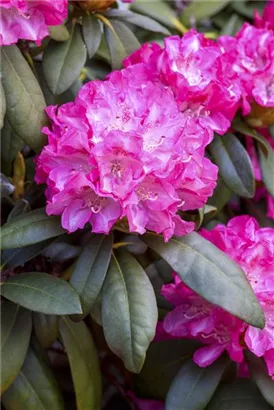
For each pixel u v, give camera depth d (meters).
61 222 0.72
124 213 0.71
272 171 0.85
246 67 0.86
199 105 0.80
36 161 0.78
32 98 0.77
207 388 0.79
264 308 0.76
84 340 0.81
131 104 0.74
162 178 0.71
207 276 0.73
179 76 0.79
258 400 0.81
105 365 0.90
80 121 0.72
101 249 0.75
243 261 0.77
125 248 0.79
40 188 0.82
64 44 0.82
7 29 0.75
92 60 0.94
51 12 0.76
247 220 0.81
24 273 0.75
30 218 0.74
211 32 1.04
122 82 0.76
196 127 0.75
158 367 0.84
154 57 0.82
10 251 0.78
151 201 0.72
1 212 0.86
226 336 0.79
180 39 0.82
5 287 0.74
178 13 1.04
